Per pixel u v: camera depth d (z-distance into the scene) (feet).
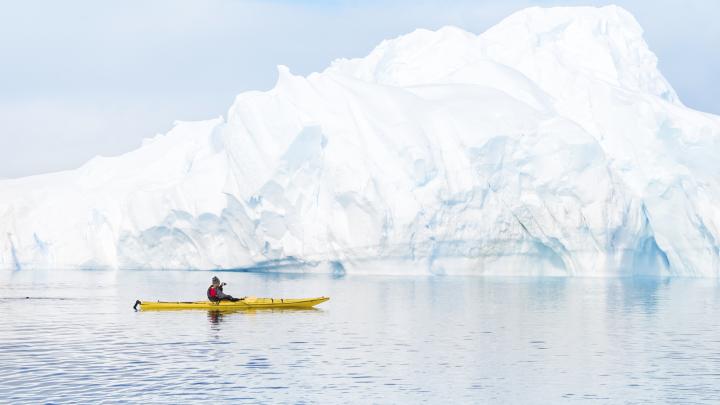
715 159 257.75
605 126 268.21
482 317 132.36
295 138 256.11
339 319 129.49
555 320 128.77
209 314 137.39
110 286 207.41
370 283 216.33
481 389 77.41
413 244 247.50
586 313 139.13
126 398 73.10
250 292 183.52
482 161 252.62
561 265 260.42
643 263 264.31
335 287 199.72
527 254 259.80
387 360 91.40
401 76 317.22
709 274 253.65
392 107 261.44
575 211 249.96
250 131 263.70
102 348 99.19
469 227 252.62
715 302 160.76
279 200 261.65
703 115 274.98
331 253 256.11
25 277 257.14
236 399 73.00
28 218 323.78
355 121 257.34
